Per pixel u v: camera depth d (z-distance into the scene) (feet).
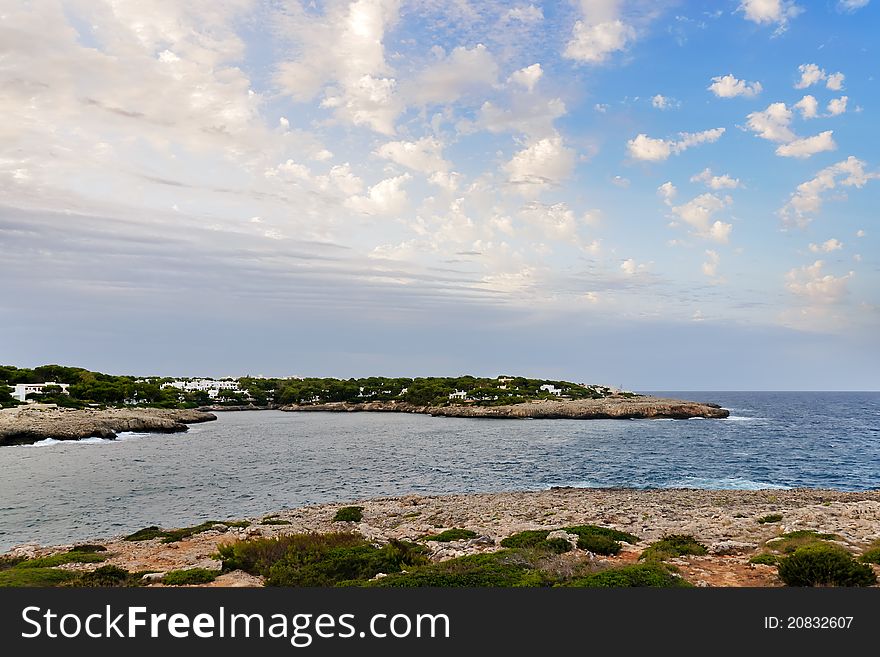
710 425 468.34
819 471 209.26
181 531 98.63
